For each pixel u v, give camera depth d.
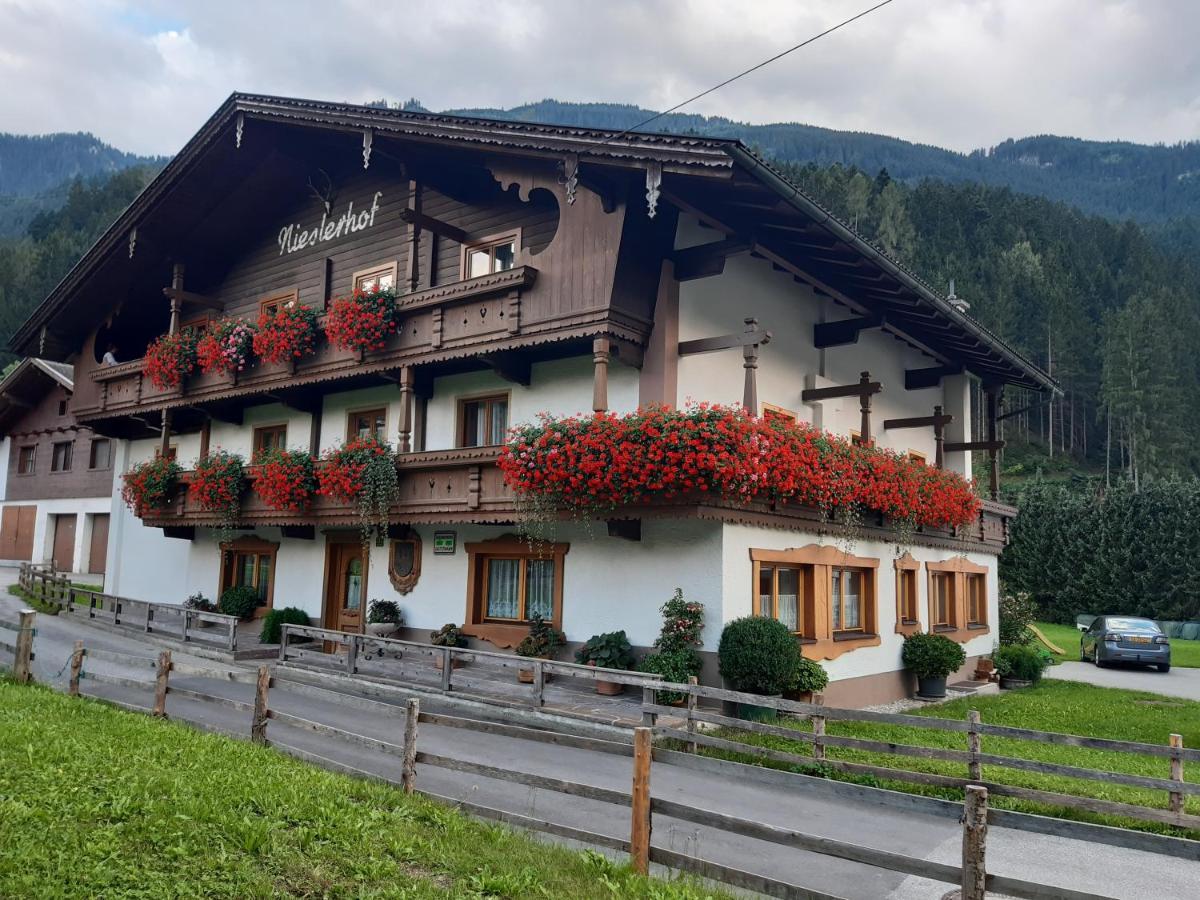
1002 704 15.42
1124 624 23.95
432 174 14.77
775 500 11.81
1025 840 7.66
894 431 18.38
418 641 15.11
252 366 16.61
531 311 12.54
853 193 94.50
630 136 11.08
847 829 7.69
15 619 20.08
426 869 5.31
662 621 11.96
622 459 10.65
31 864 4.80
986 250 91.56
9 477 37.09
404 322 14.17
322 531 17.12
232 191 17.95
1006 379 19.75
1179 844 4.35
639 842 5.45
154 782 6.36
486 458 12.57
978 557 19.16
